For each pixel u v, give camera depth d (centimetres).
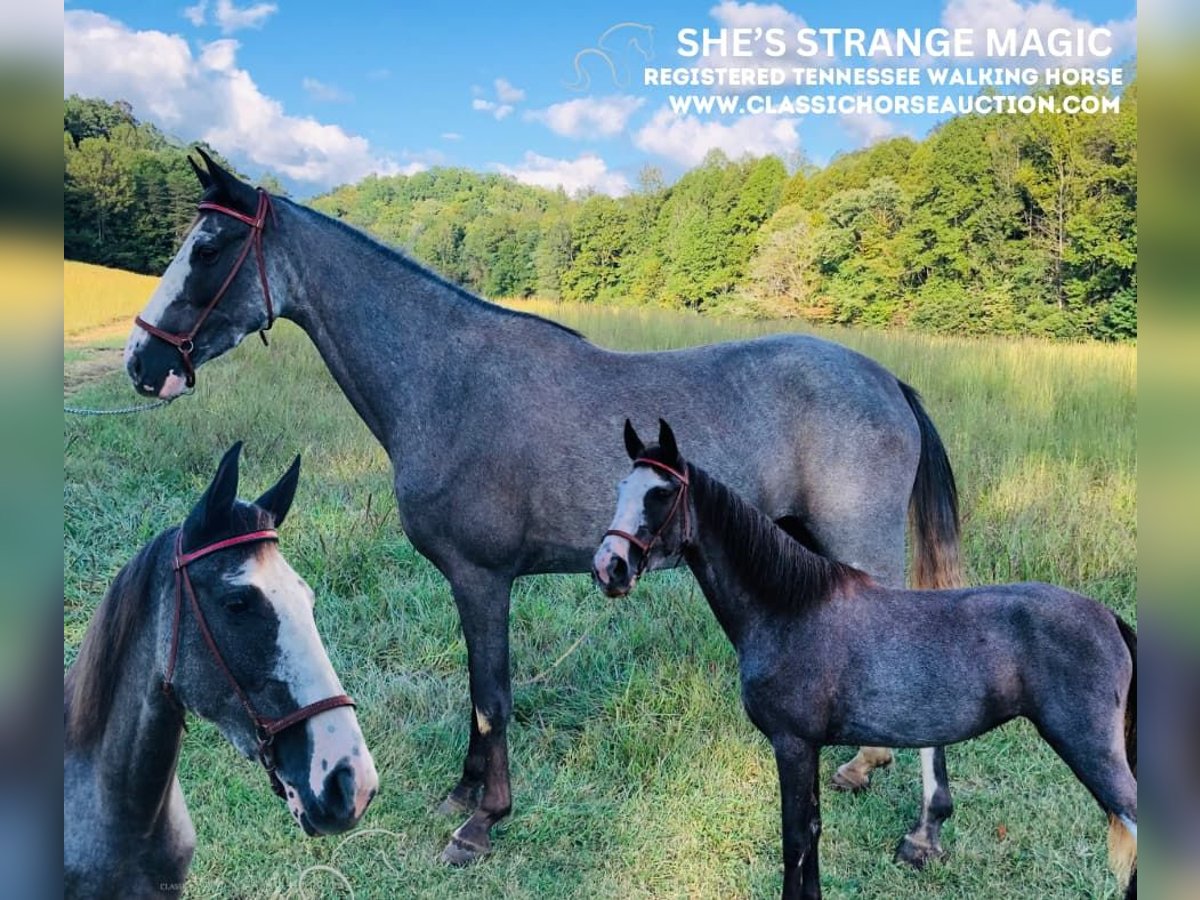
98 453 667
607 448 328
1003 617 260
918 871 310
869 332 897
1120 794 239
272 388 834
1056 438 683
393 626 476
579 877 310
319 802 173
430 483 329
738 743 379
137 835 193
